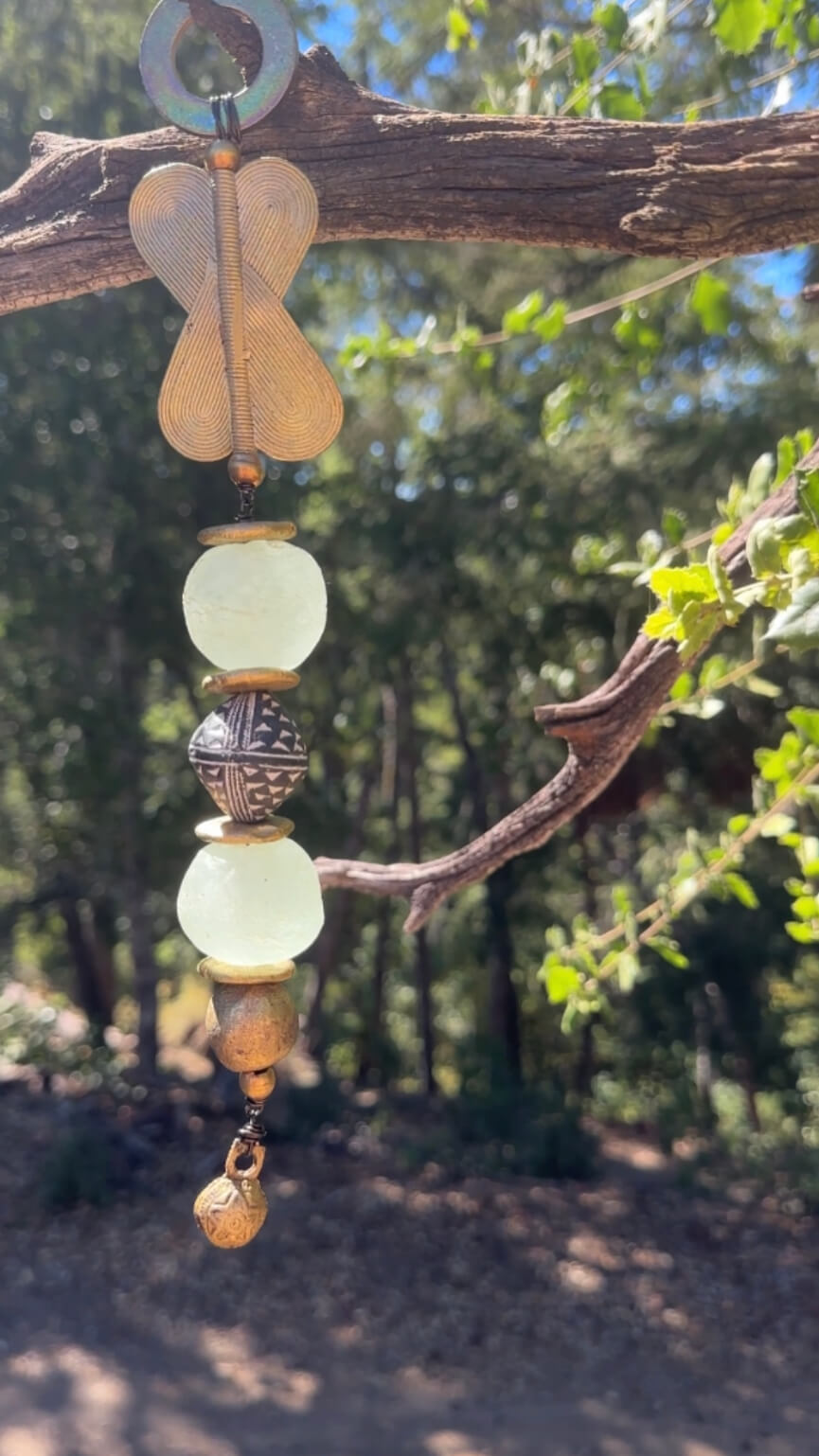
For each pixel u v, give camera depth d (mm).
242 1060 1163
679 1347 7453
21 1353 6996
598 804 6840
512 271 8008
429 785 15820
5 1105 11242
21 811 12273
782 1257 8836
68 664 10594
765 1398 6875
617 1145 12891
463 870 2096
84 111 8484
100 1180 9070
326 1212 9188
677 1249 8969
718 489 8266
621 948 2547
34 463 9938
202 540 1228
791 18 2008
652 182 1375
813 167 1326
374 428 10609
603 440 9164
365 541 11062
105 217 1498
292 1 7426
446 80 7234
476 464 9773
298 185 1229
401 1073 15125
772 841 8766
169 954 16234
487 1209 9516
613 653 9344
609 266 6695
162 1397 6613
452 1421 6523
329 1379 6953
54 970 17297
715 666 2100
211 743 1172
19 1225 8641
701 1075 13531
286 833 1191
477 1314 7773
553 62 2555
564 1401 6812
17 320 9031
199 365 1241
